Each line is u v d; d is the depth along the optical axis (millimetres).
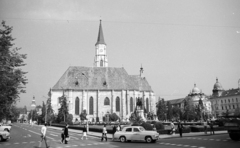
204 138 36000
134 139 31531
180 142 30328
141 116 68125
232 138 32719
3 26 31516
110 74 116500
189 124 74750
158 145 27219
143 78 122062
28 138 39469
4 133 34000
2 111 34812
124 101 109312
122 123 89750
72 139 37906
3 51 31141
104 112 107688
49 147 26781
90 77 113250
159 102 140250
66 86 107750
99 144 29516
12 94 33031
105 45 146625
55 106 105062
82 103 106375
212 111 159000
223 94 157625
